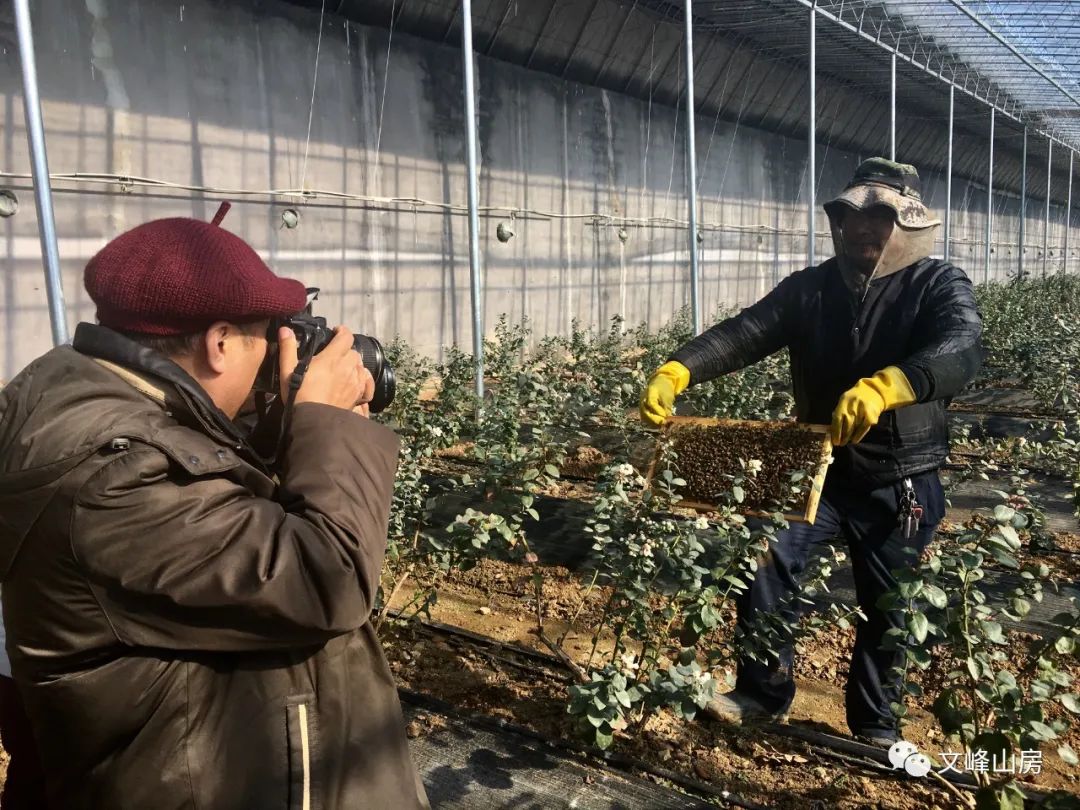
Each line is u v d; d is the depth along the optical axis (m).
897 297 3.08
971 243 33.25
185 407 1.29
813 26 12.91
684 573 2.92
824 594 4.72
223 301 1.31
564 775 2.88
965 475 5.74
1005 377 11.26
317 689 1.37
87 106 8.52
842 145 23.61
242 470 1.34
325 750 1.34
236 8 9.73
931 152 27.84
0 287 8.07
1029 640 4.32
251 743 1.28
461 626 4.32
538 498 5.46
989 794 2.26
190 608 1.20
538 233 14.22
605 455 7.23
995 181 34.78
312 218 10.75
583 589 4.84
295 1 10.34
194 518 1.21
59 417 1.20
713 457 3.22
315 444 1.36
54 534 1.18
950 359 2.78
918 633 2.44
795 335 3.34
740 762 3.09
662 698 2.72
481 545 3.50
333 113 10.88
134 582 1.18
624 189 16.03
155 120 9.08
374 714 1.46
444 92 12.30
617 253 16.06
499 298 13.62
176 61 9.21
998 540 2.45
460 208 12.69
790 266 22.14
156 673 1.25
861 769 3.08
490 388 10.38
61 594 1.20
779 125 20.42
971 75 19.62
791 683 3.35
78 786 1.31
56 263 5.04
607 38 14.37
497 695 3.53
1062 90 20.62
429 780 2.86
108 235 8.80
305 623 1.25
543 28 13.27
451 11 11.88
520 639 4.19
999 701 2.34
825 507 3.16
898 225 2.98
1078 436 6.55
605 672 2.71
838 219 3.09
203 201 9.60
